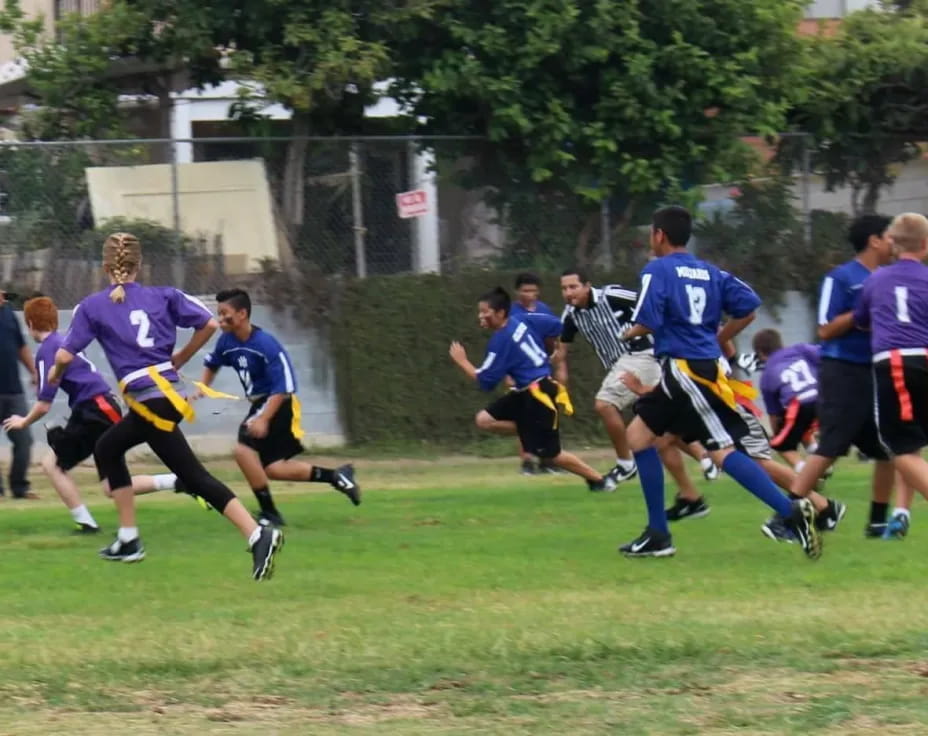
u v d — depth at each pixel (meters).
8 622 22.34
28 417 33.06
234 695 17.67
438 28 52.31
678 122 53.12
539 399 39.25
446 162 52.94
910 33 56.56
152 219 50.88
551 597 23.55
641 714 16.56
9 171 49.75
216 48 53.91
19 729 16.28
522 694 17.53
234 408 51.31
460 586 24.84
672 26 52.50
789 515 26.25
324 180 52.19
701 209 54.47
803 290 55.81
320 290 51.84
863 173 57.28
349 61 50.06
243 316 32.78
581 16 51.38
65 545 31.11
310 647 19.72
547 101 52.31
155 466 50.03
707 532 30.98
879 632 19.98
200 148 51.38
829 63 56.12
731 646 19.39
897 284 25.64
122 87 58.81
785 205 55.94
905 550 27.91
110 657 19.41
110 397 32.91
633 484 41.16
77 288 50.03
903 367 25.34
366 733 15.97
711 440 26.92
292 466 33.72
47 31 67.94
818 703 16.78
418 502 37.91
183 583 25.66
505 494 39.31
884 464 29.22
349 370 52.22
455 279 52.78
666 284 26.52
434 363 52.59
